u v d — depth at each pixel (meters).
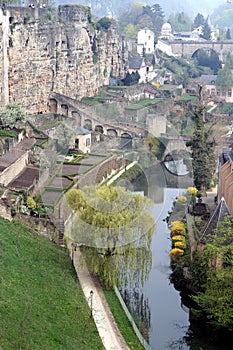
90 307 71.38
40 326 61.06
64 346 59.69
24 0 191.50
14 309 61.94
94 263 76.25
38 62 175.00
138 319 76.25
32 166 110.06
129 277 76.50
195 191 111.81
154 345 71.88
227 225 79.38
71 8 198.50
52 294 70.19
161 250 95.31
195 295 79.62
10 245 77.12
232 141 158.25
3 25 155.25
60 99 182.38
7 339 55.56
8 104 141.25
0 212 85.12
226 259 73.94
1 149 113.38
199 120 138.25
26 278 70.81
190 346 72.19
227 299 70.56
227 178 100.81
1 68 155.62
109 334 66.56
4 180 98.31
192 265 81.81
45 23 177.00
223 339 72.88
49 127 140.38
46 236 86.62
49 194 88.19
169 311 79.00
